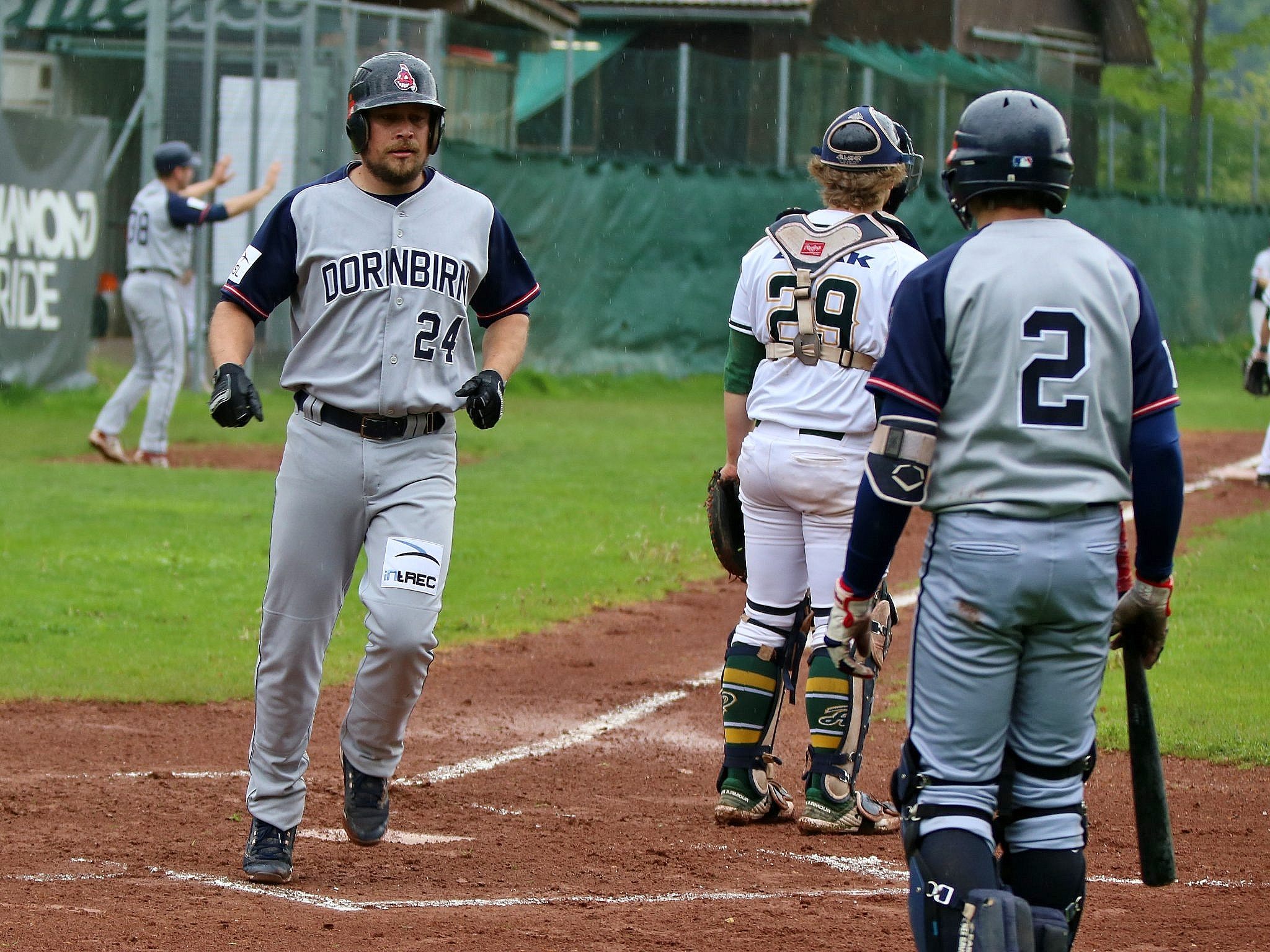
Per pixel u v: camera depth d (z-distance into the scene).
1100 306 12.96
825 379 20.70
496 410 17.91
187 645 32.31
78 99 84.88
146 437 56.94
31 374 71.69
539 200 85.88
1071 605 12.93
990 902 12.16
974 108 13.64
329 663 31.56
